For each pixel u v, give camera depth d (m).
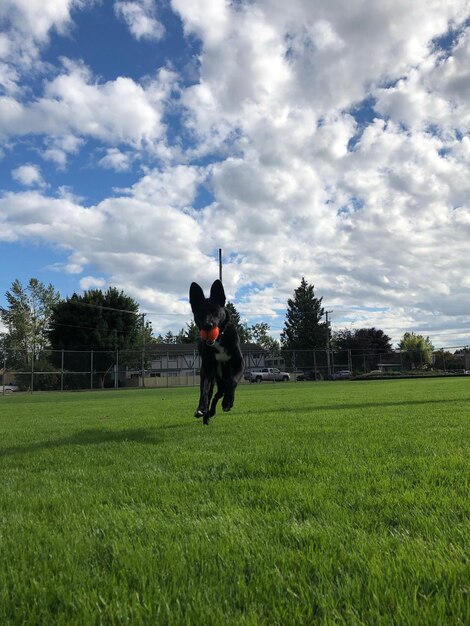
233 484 3.41
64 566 2.01
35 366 39.09
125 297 60.50
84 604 1.65
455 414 8.33
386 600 1.62
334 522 2.45
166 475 3.86
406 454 4.53
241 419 8.70
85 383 40.88
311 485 3.30
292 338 82.69
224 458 4.52
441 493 2.96
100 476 3.96
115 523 2.56
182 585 1.78
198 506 2.88
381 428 6.58
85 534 2.43
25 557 2.13
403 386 24.12
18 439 6.85
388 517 2.53
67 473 4.17
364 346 82.31
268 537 2.28
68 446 5.91
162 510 2.85
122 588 1.75
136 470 4.17
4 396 30.73
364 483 3.32
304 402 13.54
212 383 7.39
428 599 1.60
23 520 2.73
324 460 4.26
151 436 6.65
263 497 3.00
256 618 1.50
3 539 2.38
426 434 5.86
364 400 13.45
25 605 1.68
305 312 82.25
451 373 46.12
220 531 2.36
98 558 2.10
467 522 2.36
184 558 2.03
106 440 6.42
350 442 5.33
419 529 2.32
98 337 56.78
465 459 4.10
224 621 1.51
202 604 1.63
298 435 6.09
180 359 65.94
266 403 13.69
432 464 3.91
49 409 14.91
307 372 52.41
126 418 10.07
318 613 1.57
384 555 1.99
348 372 52.88
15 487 3.66
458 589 1.65
